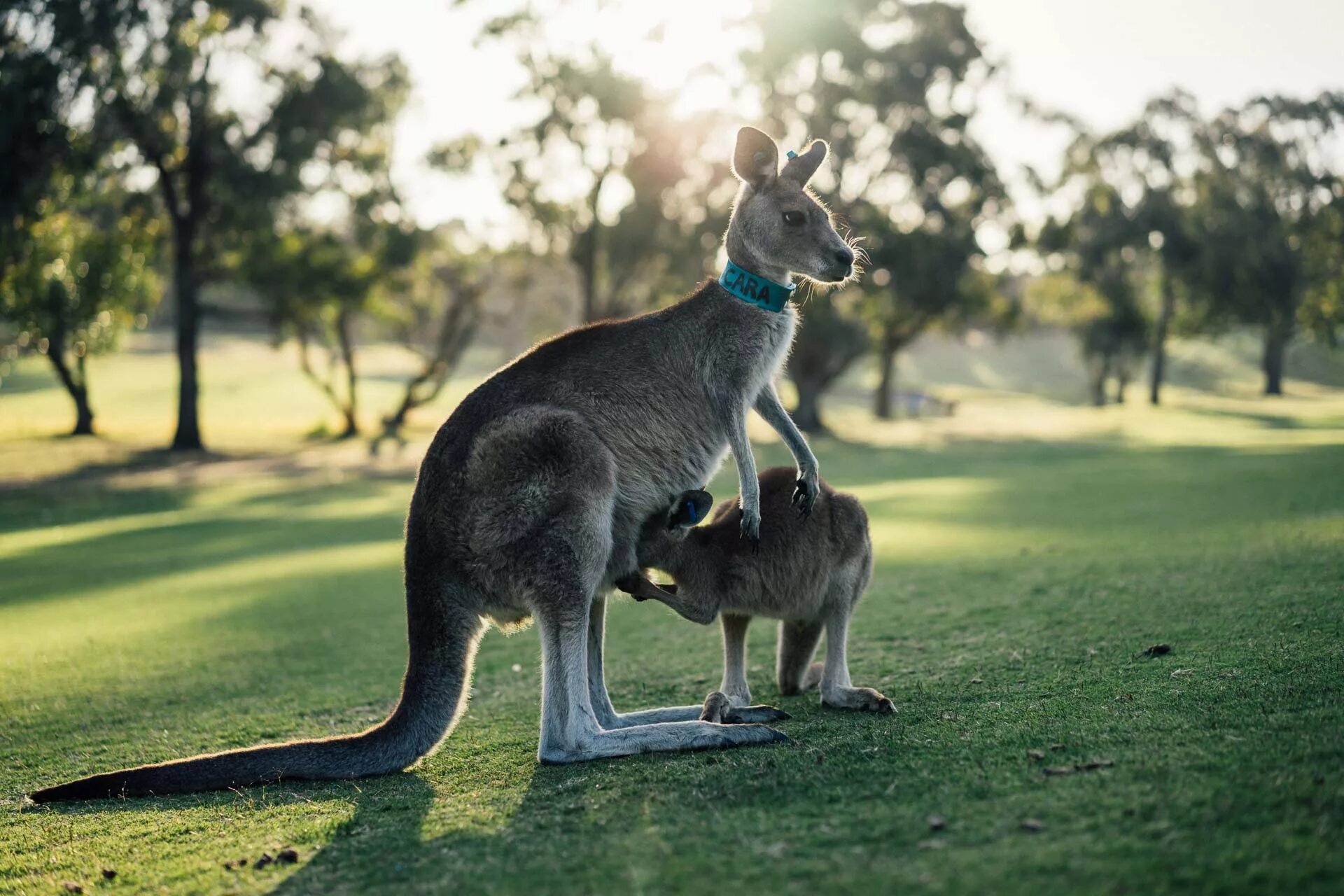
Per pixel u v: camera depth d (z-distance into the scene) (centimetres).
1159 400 5456
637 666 676
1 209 2742
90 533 1983
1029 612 695
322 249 3738
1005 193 3984
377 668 731
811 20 3612
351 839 355
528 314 5503
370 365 6725
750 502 479
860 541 502
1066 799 308
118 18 2850
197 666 773
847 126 3894
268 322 3888
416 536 467
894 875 271
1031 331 7025
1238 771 313
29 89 2706
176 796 436
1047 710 420
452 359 4459
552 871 302
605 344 489
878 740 404
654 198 3756
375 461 3438
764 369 509
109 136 3162
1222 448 2570
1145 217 5081
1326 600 579
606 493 457
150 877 341
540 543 443
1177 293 5388
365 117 3522
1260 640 501
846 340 3956
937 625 695
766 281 502
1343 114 4962
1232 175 5134
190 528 1945
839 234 522
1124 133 5062
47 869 359
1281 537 888
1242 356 7656
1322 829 268
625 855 307
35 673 784
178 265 3600
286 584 1180
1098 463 2266
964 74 3800
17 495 2784
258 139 3431
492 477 452
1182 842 270
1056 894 252
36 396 5306
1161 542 971
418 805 388
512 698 600
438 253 4225
